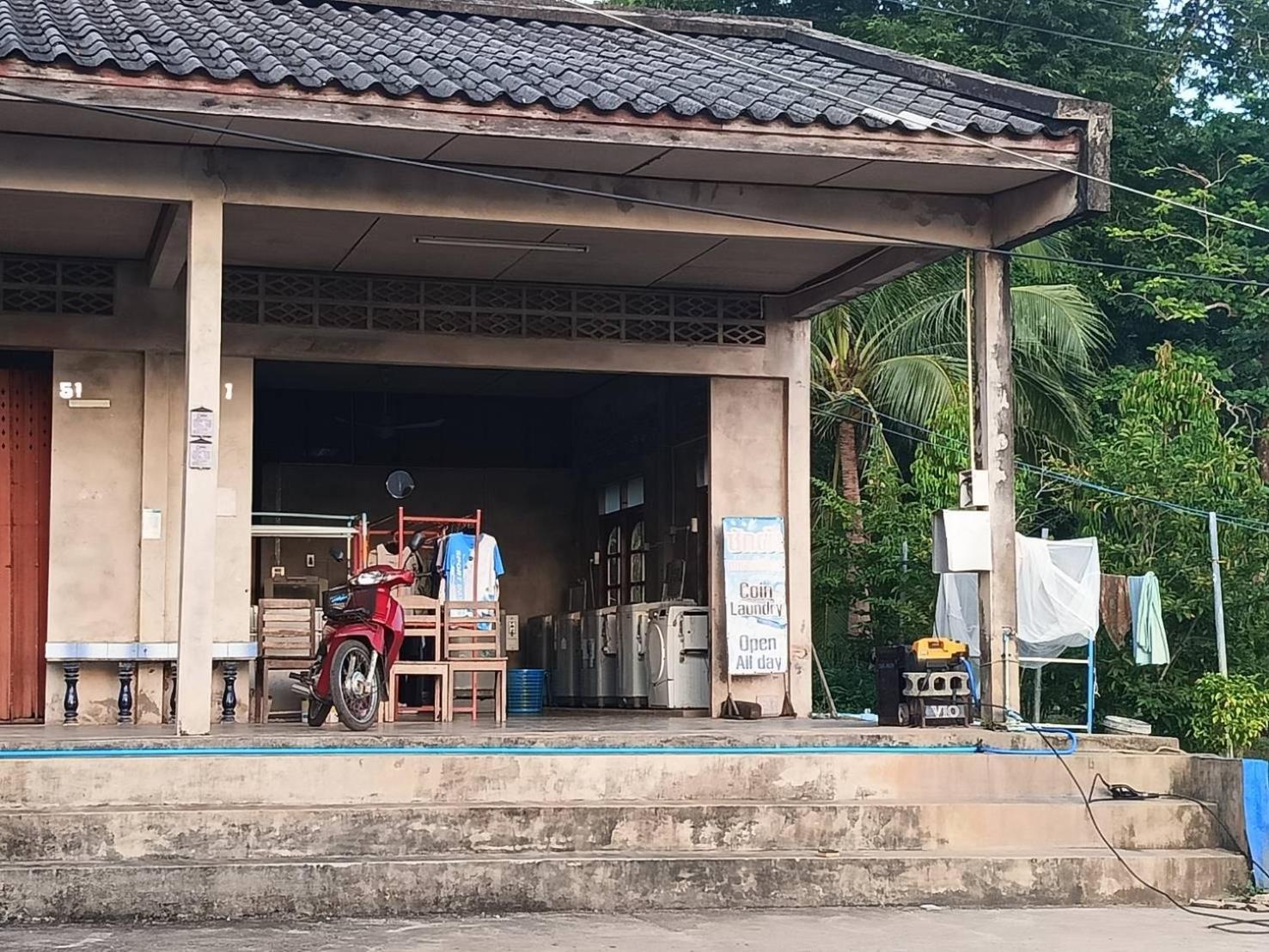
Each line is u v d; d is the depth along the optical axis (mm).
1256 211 21156
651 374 11984
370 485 15625
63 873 7230
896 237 10133
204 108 8320
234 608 10984
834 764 8875
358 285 11445
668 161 9391
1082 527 15102
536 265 11203
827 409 17406
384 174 9328
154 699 10742
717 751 8828
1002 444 10102
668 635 12219
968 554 9922
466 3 12102
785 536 12141
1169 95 22266
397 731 9234
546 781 8477
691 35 12547
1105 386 19312
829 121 9148
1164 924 7672
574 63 10430
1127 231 20328
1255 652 13961
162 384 10930
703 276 11656
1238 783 8750
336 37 10383
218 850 7711
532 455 16188
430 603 11039
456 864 7645
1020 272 19922
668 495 13398
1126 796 9086
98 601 10750
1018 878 8258
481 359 11609
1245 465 15805
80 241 10414
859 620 16875
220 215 9016
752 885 7969
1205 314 20375
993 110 9875
